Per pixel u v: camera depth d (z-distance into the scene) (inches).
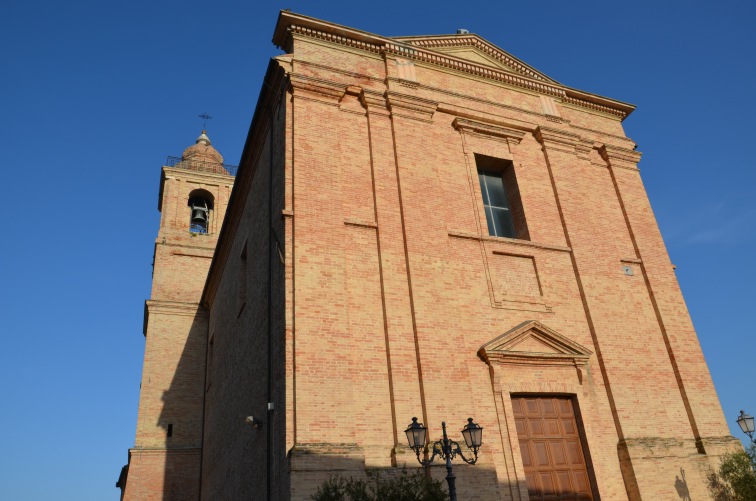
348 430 446.9
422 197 585.3
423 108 639.1
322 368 461.7
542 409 556.1
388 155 597.6
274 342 511.8
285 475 423.2
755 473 565.9
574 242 657.6
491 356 537.0
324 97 594.9
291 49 625.3
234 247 826.2
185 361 1064.8
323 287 494.6
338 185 552.1
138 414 999.0
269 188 601.6
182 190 1231.5
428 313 525.3
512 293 596.4
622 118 812.6
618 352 610.5
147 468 963.3
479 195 640.4
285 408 441.4
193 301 1121.4
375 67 653.3
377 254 542.9
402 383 488.1
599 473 538.3
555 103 761.0
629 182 751.1
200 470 981.2
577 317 617.0
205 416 999.6
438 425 478.9
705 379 640.4
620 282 663.1
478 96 706.8
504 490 488.4
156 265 1131.9
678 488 554.6
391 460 455.8
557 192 685.3
